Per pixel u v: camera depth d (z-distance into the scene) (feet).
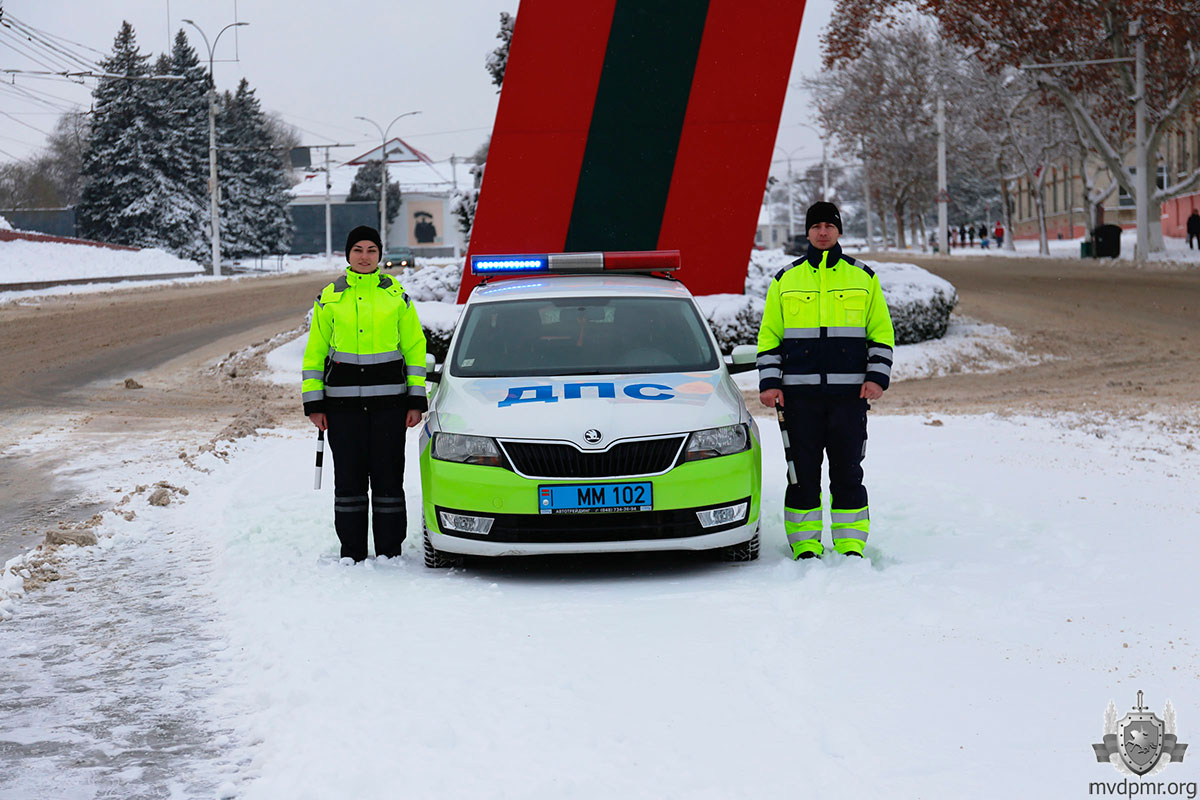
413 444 38.24
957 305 82.02
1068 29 127.03
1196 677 14.12
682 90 56.44
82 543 23.94
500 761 12.17
